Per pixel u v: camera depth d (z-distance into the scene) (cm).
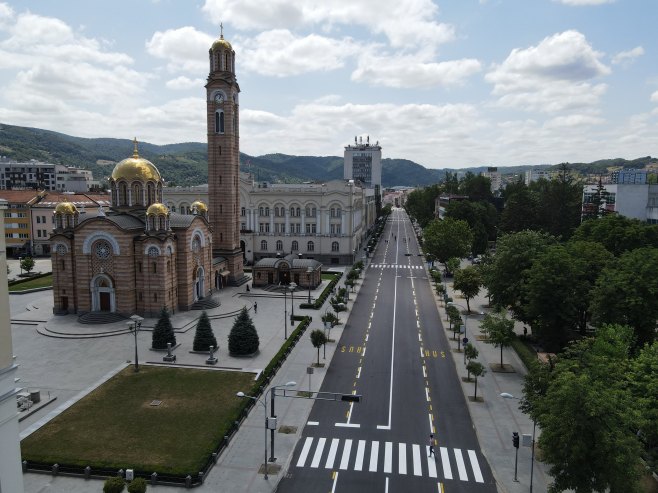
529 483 3975
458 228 13062
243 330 6581
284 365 6350
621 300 5903
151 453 4238
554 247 7144
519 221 15012
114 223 7706
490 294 8088
